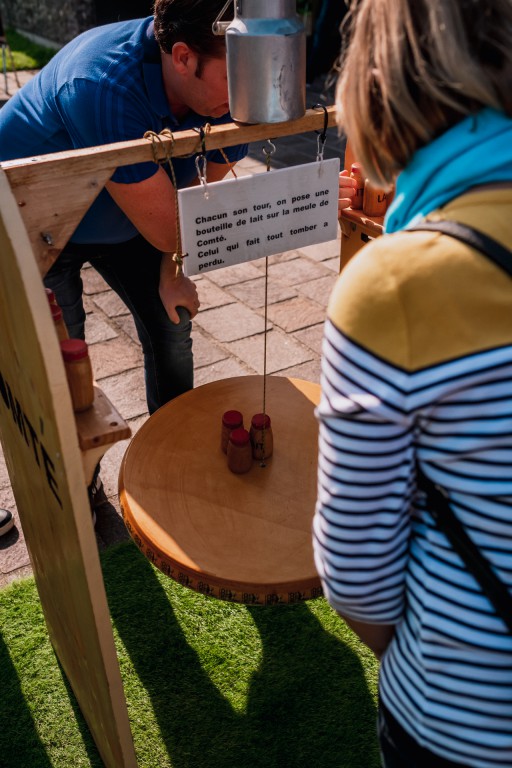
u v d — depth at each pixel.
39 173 1.11
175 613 2.10
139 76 1.58
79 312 2.13
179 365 2.11
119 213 1.84
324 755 1.77
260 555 1.42
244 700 1.88
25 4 8.80
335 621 2.08
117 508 2.44
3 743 1.80
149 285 1.98
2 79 7.43
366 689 1.91
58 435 1.02
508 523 0.74
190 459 1.66
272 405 1.84
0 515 2.32
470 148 0.72
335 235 1.55
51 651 2.00
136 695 1.89
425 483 0.79
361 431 0.73
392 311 0.71
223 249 1.39
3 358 1.23
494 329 0.70
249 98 1.25
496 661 0.80
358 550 0.80
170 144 1.20
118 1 7.44
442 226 0.72
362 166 0.84
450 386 0.70
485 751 0.83
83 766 1.75
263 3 1.20
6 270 0.99
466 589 0.79
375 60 0.74
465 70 0.68
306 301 3.57
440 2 0.67
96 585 1.19
